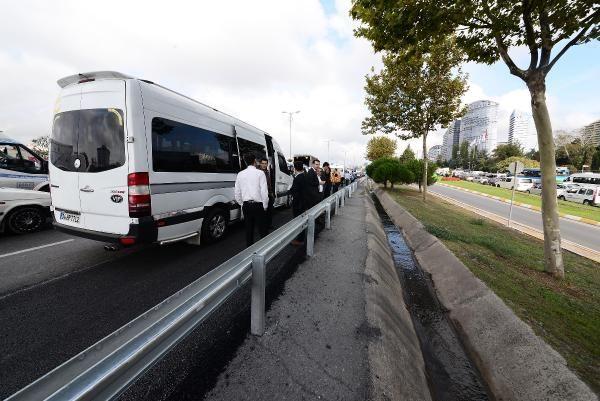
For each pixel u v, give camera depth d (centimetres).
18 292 315
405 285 487
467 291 401
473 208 1595
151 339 125
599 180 2553
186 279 362
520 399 229
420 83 1245
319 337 253
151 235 371
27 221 563
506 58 450
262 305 248
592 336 289
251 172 442
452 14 423
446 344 321
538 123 448
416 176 2217
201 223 479
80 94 379
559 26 400
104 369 105
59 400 89
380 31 483
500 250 607
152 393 184
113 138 358
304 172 588
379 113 1436
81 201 383
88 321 265
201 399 181
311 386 197
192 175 452
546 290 401
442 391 250
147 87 379
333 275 398
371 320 284
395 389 209
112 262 416
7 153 679
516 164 1029
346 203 1242
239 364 214
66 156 390
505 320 309
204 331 256
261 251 262
